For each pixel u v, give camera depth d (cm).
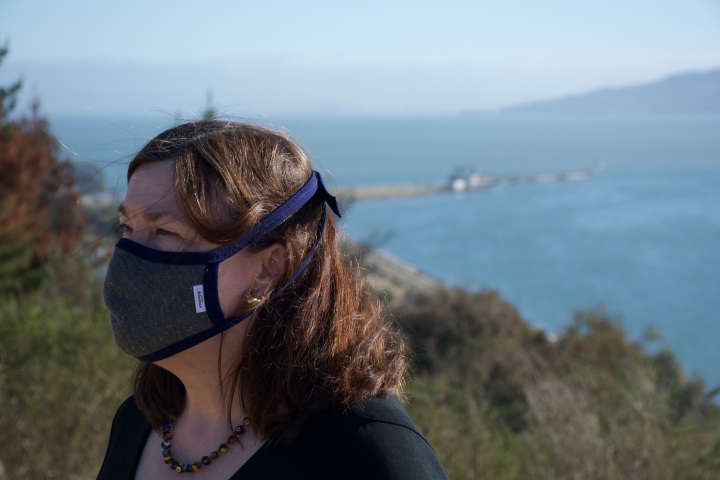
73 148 140
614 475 384
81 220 997
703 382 519
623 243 8862
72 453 367
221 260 112
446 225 9719
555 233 9456
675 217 10906
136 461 136
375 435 110
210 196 113
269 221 115
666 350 905
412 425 116
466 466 435
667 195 13550
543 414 430
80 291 627
